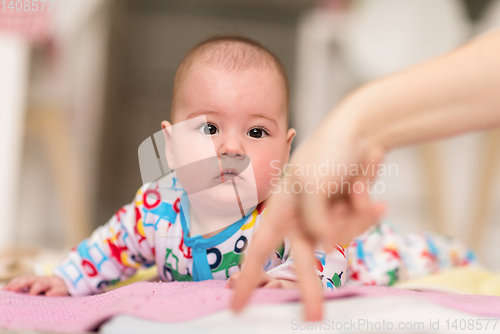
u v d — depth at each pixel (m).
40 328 0.44
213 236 0.66
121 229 0.77
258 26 3.48
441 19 1.80
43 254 1.35
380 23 1.88
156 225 0.71
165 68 3.38
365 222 0.30
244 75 0.65
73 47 2.02
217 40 0.72
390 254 0.93
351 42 1.92
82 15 1.88
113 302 0.49
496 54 0.30
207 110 0.63
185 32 3.42
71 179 1.74
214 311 0.40
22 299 0.60
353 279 0.89
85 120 2.29
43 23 1.51
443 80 0.30
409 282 0.91
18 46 1.46
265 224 0.32
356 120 0.29
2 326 0.44
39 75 1.66
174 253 0.70
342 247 0.64
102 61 2.60
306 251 0.32
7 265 0.90
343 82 2.02
